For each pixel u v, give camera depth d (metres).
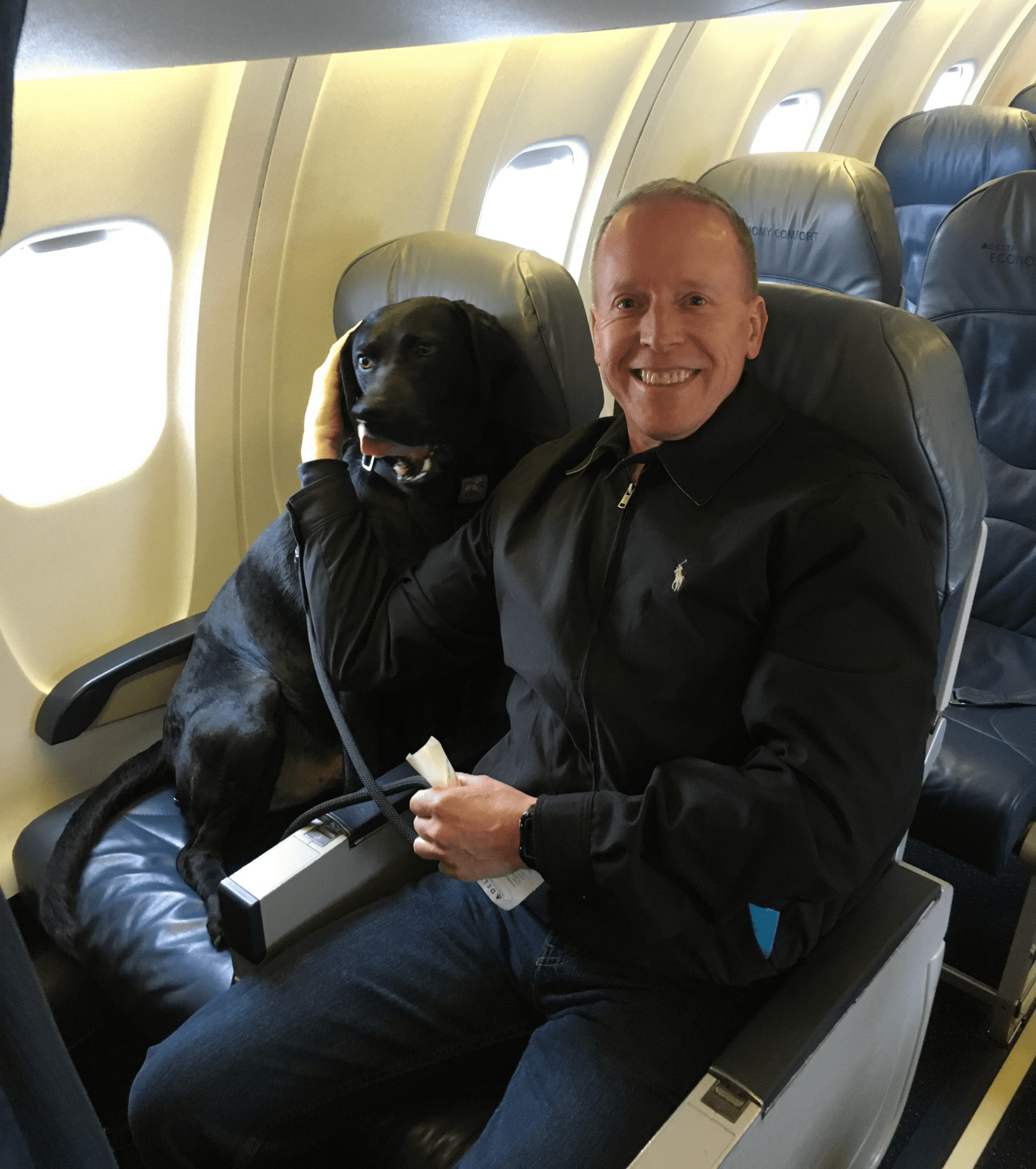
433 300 1.56
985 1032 1.95
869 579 1.12
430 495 1.67
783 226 2.62
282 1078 1.25
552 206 2.98
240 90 1.74
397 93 2.10
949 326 2.11
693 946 1.17
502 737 1.68
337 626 1.57
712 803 1.09
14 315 1.80
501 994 1.33
